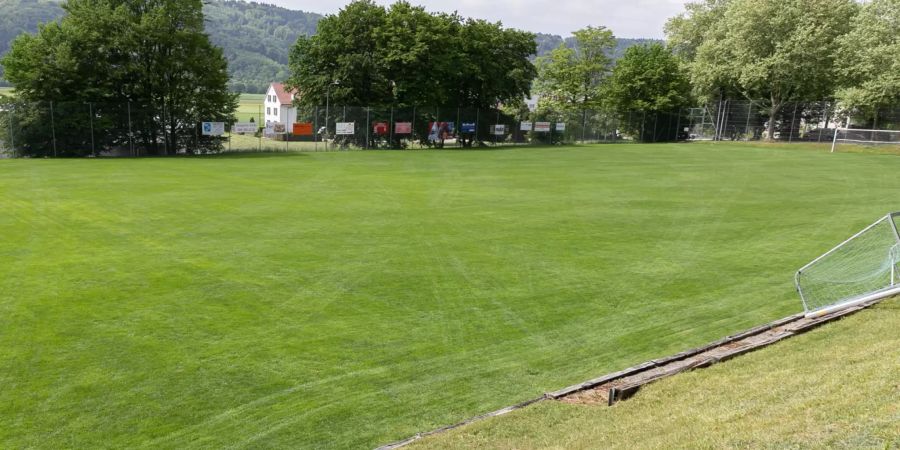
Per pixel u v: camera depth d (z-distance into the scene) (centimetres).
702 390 607
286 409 677
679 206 2042
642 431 511
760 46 5541
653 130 6169
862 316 844
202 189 2242
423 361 810
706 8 6806
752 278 1211
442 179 2698
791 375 605
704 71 5816
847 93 4978
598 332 923
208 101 3978
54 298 1016
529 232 1603
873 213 1933
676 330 934
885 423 422
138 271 1179
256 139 4616
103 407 672
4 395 694
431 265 1269
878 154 4509
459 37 5103
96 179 2475
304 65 4694
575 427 557
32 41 3531
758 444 426
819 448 400
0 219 1644
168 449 595
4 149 3400
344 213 1812
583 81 7288
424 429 636
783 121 5919
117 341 848
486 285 1142
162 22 3716
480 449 528
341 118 4488
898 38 4741
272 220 1689
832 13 5334
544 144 5484
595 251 1415
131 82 3784
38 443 600
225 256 1302
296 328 912
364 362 803
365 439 617
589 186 2533
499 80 5350
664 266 1296
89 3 3706
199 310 976
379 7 4772
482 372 780
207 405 682
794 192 2409
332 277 1168
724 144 5562
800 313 962
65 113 3494
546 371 786
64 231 1512
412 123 4778
